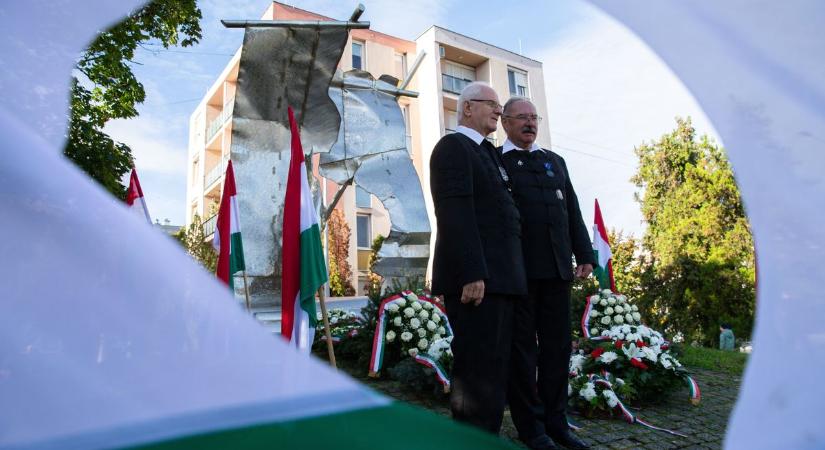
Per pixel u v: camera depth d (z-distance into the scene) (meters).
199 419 0.44
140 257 0.51
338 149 8.09
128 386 0.45
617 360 4.52
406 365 4.78
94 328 0.47
